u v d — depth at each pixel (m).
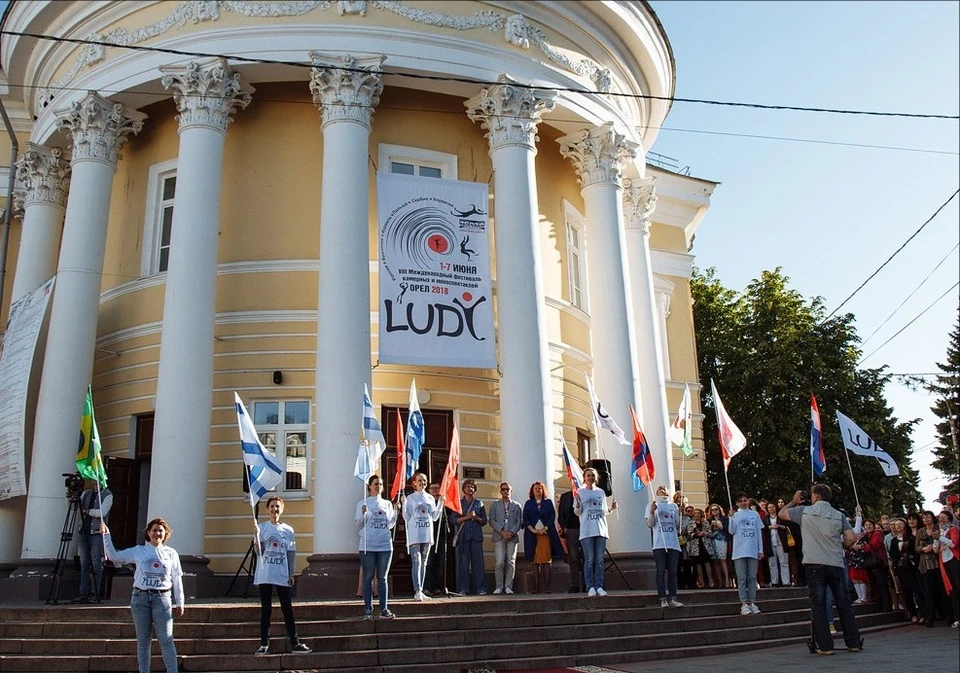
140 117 17.11
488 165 17.62
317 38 15.62
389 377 15.78
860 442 16.69
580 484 14.23
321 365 14.23
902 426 32.44
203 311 14.67
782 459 31.06
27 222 18.42
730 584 16.58
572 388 18.00
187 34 15.87
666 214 26.59
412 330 14.92
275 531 9.73
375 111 16.97
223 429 15.35
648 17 18.81
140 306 16.64
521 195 16.09
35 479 15.13
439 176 17.31
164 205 17.38
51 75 18.19
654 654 10.62
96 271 16.14
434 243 15.49
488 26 16.64
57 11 17.20
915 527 14.91
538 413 15.11
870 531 15.75
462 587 13.12
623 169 19.08
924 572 14.02
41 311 15.99
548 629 10.87
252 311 15.82
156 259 17.11
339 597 13.02
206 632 10.02
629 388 17.20
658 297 25.75
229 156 16.73
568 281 18.86
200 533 13.92
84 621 10.35
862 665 9.34
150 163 17.53
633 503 16.69
